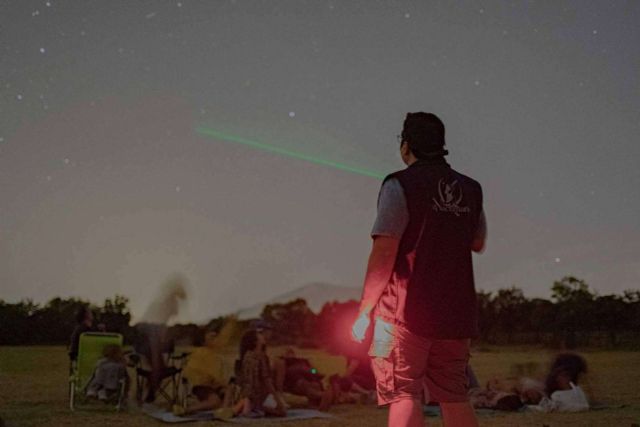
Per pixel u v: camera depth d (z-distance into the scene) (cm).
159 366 690
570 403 648
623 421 567
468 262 267
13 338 2517
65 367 1252
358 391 715
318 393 698
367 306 256
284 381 704
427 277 256
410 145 276
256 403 614
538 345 2331
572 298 2350
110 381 674
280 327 2562
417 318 254
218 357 674
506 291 2442
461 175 279
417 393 256
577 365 679
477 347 2209
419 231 258
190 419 593
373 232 257
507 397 646
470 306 264
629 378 991
